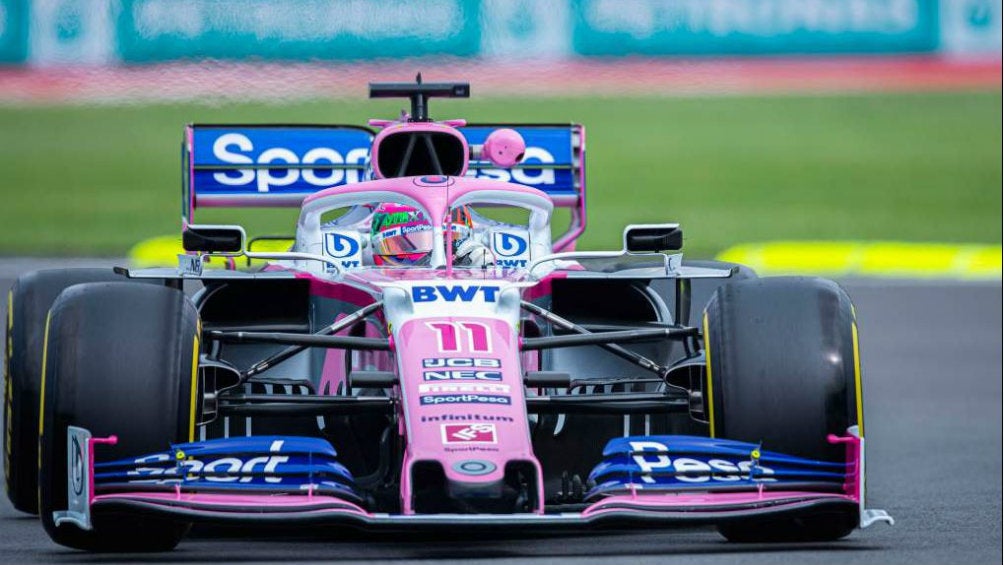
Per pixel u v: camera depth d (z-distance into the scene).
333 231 28.52
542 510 21.30
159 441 22.08
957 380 46.66
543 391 26.48
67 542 23.05
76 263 72.88
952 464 33.97
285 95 111.81
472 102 128.50
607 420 26.56
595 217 92.06
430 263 27.12
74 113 127.62
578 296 28.36
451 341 22.98
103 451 21.94
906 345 53.19
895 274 71.06
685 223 89.94
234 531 25.66
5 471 27.59
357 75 120.19
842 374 22.91
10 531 26.34
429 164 31.17
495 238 29.11
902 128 126.69
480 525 20.59
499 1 130.25
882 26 143.62
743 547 23.53
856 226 88.69
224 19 117.75
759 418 22.77
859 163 112.56
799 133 125.19
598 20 137.75
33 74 128.38
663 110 135.38
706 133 125.06
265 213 92.06
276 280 27.78
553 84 134.75
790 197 99.81
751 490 22.09
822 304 23.38
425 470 21.75
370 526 20.59
